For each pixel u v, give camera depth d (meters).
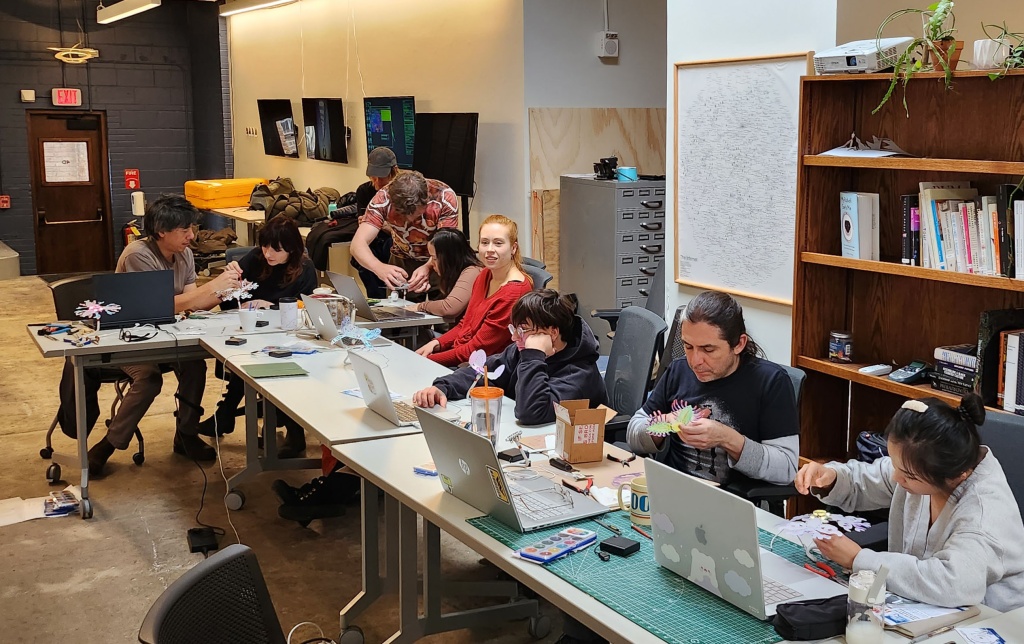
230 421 4.99
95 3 11.62
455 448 2.28
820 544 1.89
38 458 4.89
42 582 3.52
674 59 4.52
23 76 11.32
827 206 3.55
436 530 2.89
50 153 11.67
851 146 3.44
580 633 2.50
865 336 3.62
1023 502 2.25
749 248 4.22
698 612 1.80
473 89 7.23
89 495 4.35
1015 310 3.01
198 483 4.55
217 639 1.81
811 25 3.78
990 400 3.01
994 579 1.81
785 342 4.11
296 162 10.59
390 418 3.08
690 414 2.50
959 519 1.85
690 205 4.54
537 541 2.14
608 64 6.88
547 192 6.71
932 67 3.15
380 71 8.59
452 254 4.85
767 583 1.90
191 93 12.53
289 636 2.82
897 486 2.08
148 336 4.18
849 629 1.65
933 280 3.38
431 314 4.81
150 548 3.83
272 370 3.71
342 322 4.14
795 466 2.60
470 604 3.33
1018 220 2.86
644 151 7.14
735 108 4.18
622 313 3.78
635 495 2.23
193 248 8.77
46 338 4.13
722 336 2.59
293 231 4.86
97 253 12.16
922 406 1.86
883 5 3.68
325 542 3.89
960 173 3.24
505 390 3.44
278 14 10.52
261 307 4.83
